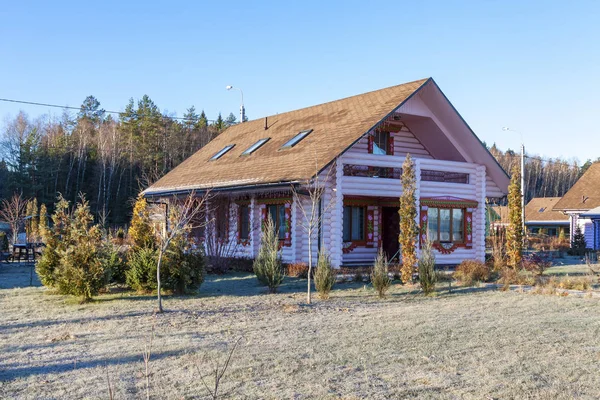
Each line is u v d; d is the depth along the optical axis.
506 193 25.75
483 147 23.67
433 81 21.94
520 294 14.98
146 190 30.06
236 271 20.97
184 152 70.00
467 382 6.88
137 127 68.12
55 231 14.82
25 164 58.91
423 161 22.38
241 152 26.33
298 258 21.09
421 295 14.83
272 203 22.25
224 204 23.67
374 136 23.50
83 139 65.25
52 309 12.21
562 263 27.62
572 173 112.25
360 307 12.66
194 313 11.56
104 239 18.44
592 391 6.60
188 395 6.31
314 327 10.12
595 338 9.35
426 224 22.23
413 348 8.55
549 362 7.84
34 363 7.69
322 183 18.52
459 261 23.56
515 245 22.06
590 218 39.59
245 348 8.45
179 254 14.39
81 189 62.38
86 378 6.96
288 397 6.28
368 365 7.59
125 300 13.44
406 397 6.32
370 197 23.03
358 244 23.03
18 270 22.02
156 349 8.37
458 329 9.99
